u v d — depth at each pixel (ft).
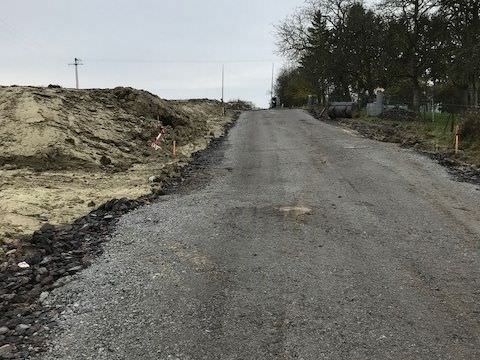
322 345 14.80
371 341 14.98
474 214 29.07
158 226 27.37
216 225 27.53
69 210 31.94
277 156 55.06
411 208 30.66
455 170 42.93
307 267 21.04
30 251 22.85
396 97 150.71
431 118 97.04
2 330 15.64
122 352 14.56
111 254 22.77
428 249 23.13
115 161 50.21
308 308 17.21
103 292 18.62
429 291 18.54
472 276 19.93
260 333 15.56
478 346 14.67
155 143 60.23
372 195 34.42
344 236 25.30
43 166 45.01
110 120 61.98
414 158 49.29
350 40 136.67
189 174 45.68
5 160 44.78
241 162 52.08
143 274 20.33
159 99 80.43
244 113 149.18
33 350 14.62
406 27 112.78
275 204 32.42
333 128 87.86
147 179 43.24
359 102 147.13
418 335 15.33
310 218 28.78
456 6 94.58
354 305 17.42
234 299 17.99
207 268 20.99
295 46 167.53
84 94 66.44
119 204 31.78
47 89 61.31
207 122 102.78
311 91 227.40
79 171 45.57
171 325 16.11
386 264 21.31
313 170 45.16
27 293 18.53
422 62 113.09
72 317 16.70
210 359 14.16
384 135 71.20
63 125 51.80
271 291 18.66
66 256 22.52
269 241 24.61
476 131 56.08
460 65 90.43
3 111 51.47
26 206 31.71
